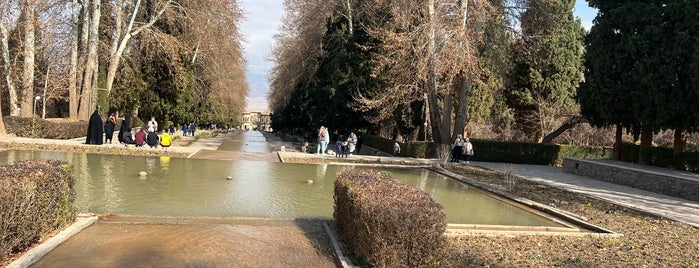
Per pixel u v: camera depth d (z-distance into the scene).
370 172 7.45
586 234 7.45
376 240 4.84
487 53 23.66
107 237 6.02
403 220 4.73
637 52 16.33
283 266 5.22
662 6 15.95
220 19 30.16
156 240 5.96
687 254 6.52
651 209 10.45
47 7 23.23
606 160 18.98
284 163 18.33
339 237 6.52
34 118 22.12
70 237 5.93
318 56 35.19
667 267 5.80
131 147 19.30
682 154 15.67
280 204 9.45
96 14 25.45
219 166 16.03
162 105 32.16
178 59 28.31
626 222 8.77
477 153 23.61
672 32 15.66
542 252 6.23
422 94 23.06
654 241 7.25
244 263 5.22
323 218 8.29
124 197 9.34
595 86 18.06
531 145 24.14
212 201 9.39
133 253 5.37
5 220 4.71
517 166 21.88
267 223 7.47
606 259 6.04
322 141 22.69
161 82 31.77
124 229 6.50
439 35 19.55
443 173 17.39
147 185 11.01
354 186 6.05
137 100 30.52
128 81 29.16
